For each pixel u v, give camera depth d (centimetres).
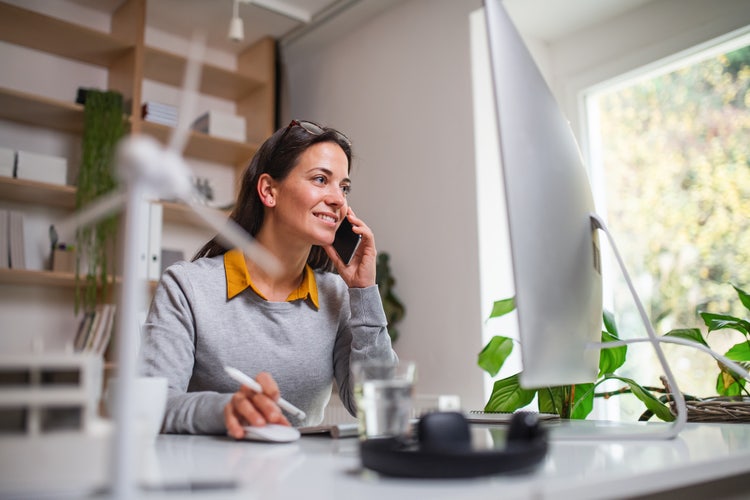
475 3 288
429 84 306
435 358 284
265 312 139
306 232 141
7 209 289
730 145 237
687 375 240
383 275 305
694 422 114
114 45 311
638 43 265
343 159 148
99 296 285
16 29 295
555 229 78
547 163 80
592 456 64
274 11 342
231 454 70
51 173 283
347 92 358
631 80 272
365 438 69
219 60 385
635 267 264
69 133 313
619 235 272
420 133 308
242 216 149
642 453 67
